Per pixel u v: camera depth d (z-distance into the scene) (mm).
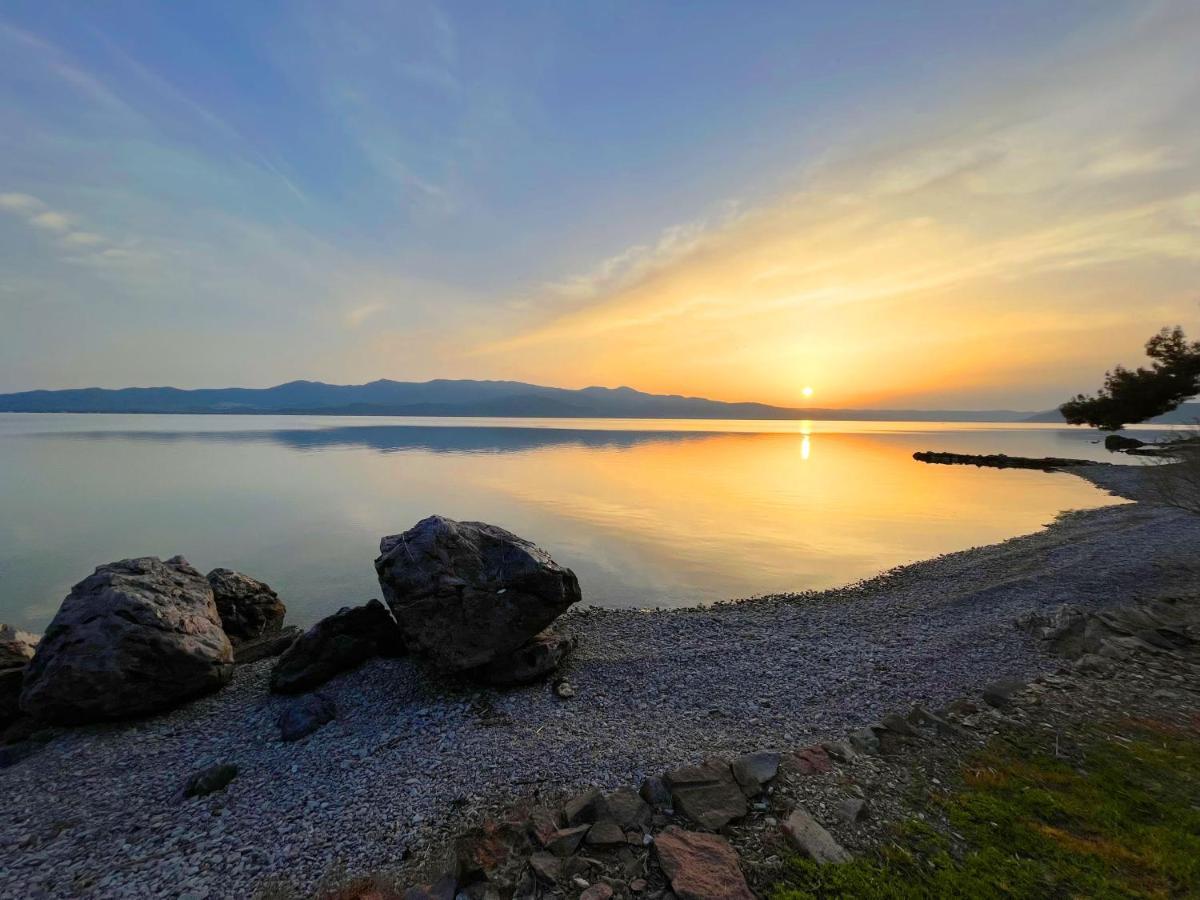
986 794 7070
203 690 12406
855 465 76750
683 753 8750
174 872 6734
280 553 27312
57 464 67375
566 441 129375
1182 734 8492
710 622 17562
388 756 9281
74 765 9914
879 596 20547
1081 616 14336
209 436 130500
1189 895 5250
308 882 6340
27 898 6523
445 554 12555
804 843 6195
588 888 5730
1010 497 46656
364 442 117375
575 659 13828
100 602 12148
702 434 182125
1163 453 18562
